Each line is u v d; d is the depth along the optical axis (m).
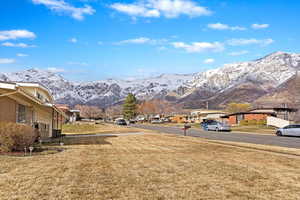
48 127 29.02
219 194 7.22
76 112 115.06
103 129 48.00
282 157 13.74
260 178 9.00
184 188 7.71
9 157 12.45
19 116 19.92
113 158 12.73
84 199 6.68
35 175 8.93
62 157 12.80
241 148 17.81
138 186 7.84
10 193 7.02
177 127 59.44
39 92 27.25
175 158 12.95
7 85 15.77
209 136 31.38
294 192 7.50
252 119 63.12
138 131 41.03
